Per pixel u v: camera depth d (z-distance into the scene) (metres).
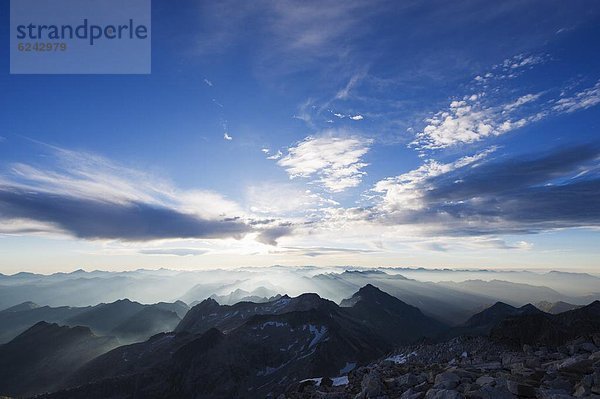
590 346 21.11
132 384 199.88
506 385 13.96
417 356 72.25
